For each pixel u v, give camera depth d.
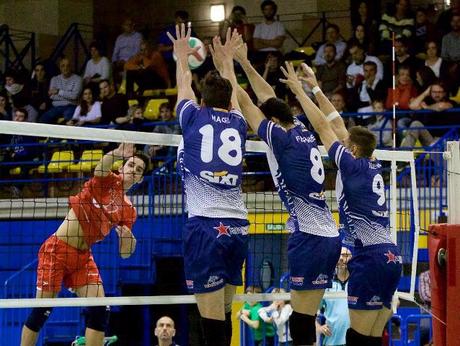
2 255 20.92
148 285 18.80
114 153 11.01
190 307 19.81
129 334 20.27
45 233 20.70
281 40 25.88
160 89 25.73
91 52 26.97
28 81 26.70
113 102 23.98
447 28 24.08
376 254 10.25
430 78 22.48
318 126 10.38
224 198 9.37
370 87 22.50
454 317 11.59
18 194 22.97
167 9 30.53
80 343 12.84
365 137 10.33
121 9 30.78
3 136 23.73
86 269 11.06
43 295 10.84
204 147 9.37
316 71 23.92
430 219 17.02
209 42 26.86
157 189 20.06
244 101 10.14
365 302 10.27
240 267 9.58
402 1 24.72
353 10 25.72
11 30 29.94
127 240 11.29
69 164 22.50
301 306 9.91
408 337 16.86
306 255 9.81
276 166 10.00
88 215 10.95
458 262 11.59
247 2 29.53
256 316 16.23
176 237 18.70
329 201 18.19
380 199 10.34
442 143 18.97
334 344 14.82
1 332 18.66
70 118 25.47
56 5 29.73
